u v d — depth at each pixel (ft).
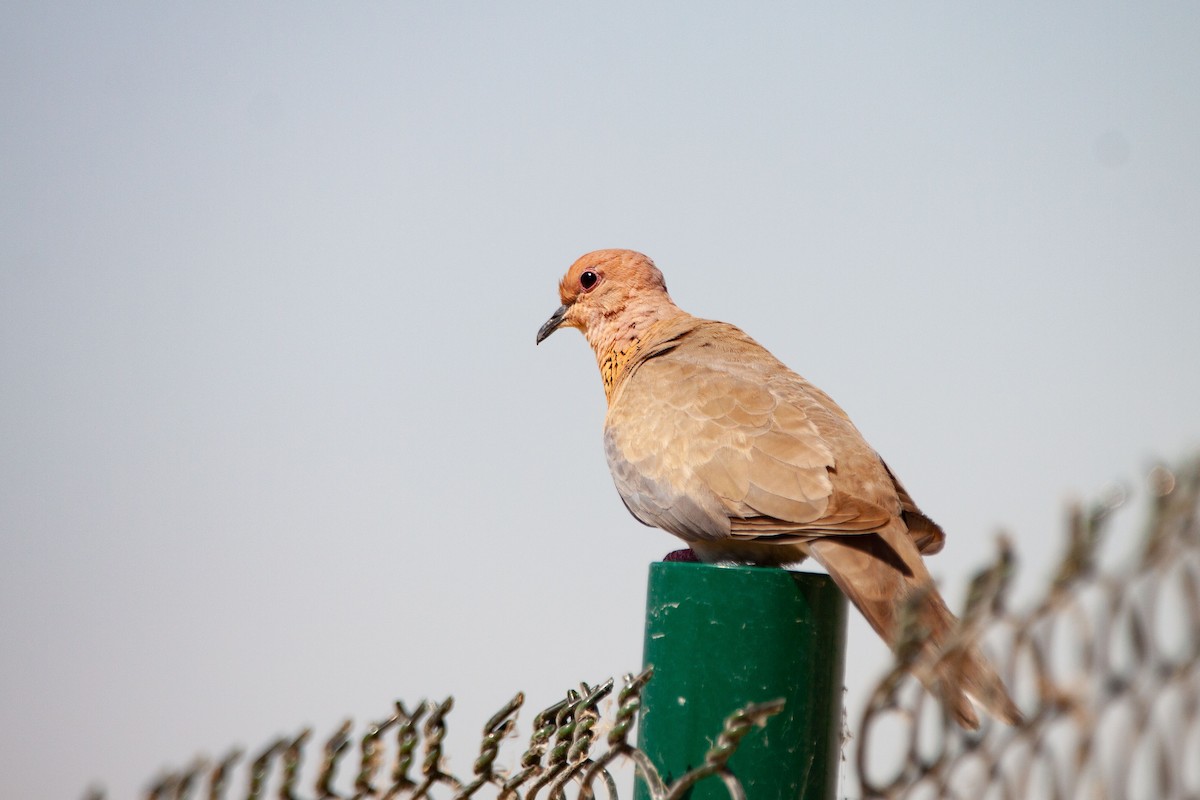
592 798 25.26
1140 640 16.42
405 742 27.71
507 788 27.78
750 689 27.04
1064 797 16.79
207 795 25.49
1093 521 16.39
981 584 17.11
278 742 26.18
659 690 27.63
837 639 28.25
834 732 27.89
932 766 17.99
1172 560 16.42
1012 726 23.34
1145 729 16.42
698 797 26.66
